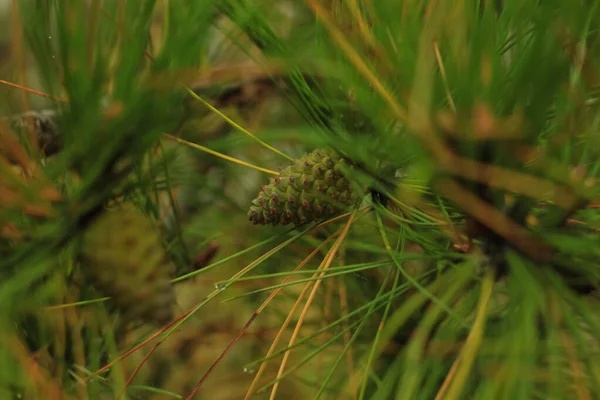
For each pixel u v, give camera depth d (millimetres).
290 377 832
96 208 706
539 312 650
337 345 789
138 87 660
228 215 851
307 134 683
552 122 652
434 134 614
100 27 657
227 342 864
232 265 846
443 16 610
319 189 698
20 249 681
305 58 671
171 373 862
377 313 781
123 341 781
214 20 688
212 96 785
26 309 691
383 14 631
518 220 646
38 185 670
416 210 696
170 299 724
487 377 622
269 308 854
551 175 618
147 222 724
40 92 698
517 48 619
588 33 611
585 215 665
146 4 652
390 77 643
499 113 615
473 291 659
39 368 687
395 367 648
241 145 775
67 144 677
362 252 803
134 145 680
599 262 653
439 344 641
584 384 623
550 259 646
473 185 636
